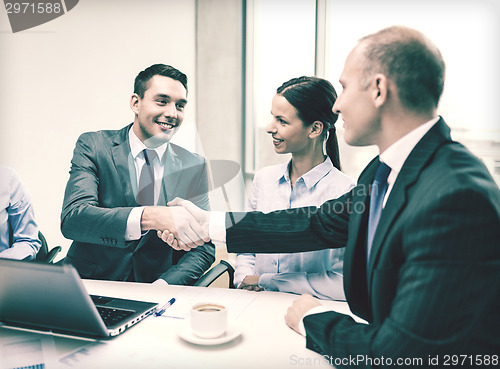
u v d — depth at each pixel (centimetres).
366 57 85
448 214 72
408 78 83
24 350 89
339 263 160
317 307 98
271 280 154
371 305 91
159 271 169
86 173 172
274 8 373
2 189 173
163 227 138
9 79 259
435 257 72
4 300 94
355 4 331
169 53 372
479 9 295
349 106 89
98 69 308
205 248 168
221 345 92
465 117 292
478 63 293
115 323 99
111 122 320
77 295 86
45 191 274
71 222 153
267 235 123
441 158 81
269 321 105
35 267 86
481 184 73
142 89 185
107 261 168
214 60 400
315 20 348
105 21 310
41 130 272
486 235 71
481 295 71
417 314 72
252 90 396
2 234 174
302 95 160
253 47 391
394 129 87
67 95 287
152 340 94
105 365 83
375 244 85
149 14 350
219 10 392
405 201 81
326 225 119
